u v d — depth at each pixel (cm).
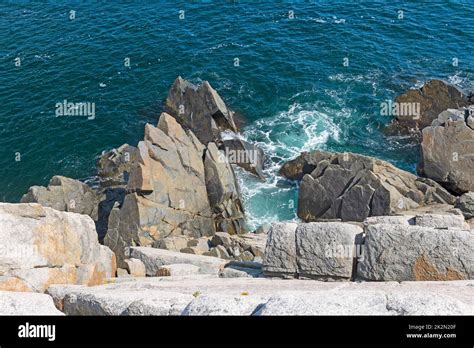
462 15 6162
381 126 4994
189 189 4206
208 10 6438
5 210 1853
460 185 4350
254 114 5156
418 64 5544
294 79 5447
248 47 5841
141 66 5675
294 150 4834
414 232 1753
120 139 4944
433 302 1145
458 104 4916
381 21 6125
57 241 1969
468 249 1700
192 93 5053
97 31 6166
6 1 6756
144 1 6662
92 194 4372
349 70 5516
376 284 1639
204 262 2731
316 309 1142
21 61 5756
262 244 3744
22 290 1783
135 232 3931
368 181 4078
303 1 6531
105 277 2333
